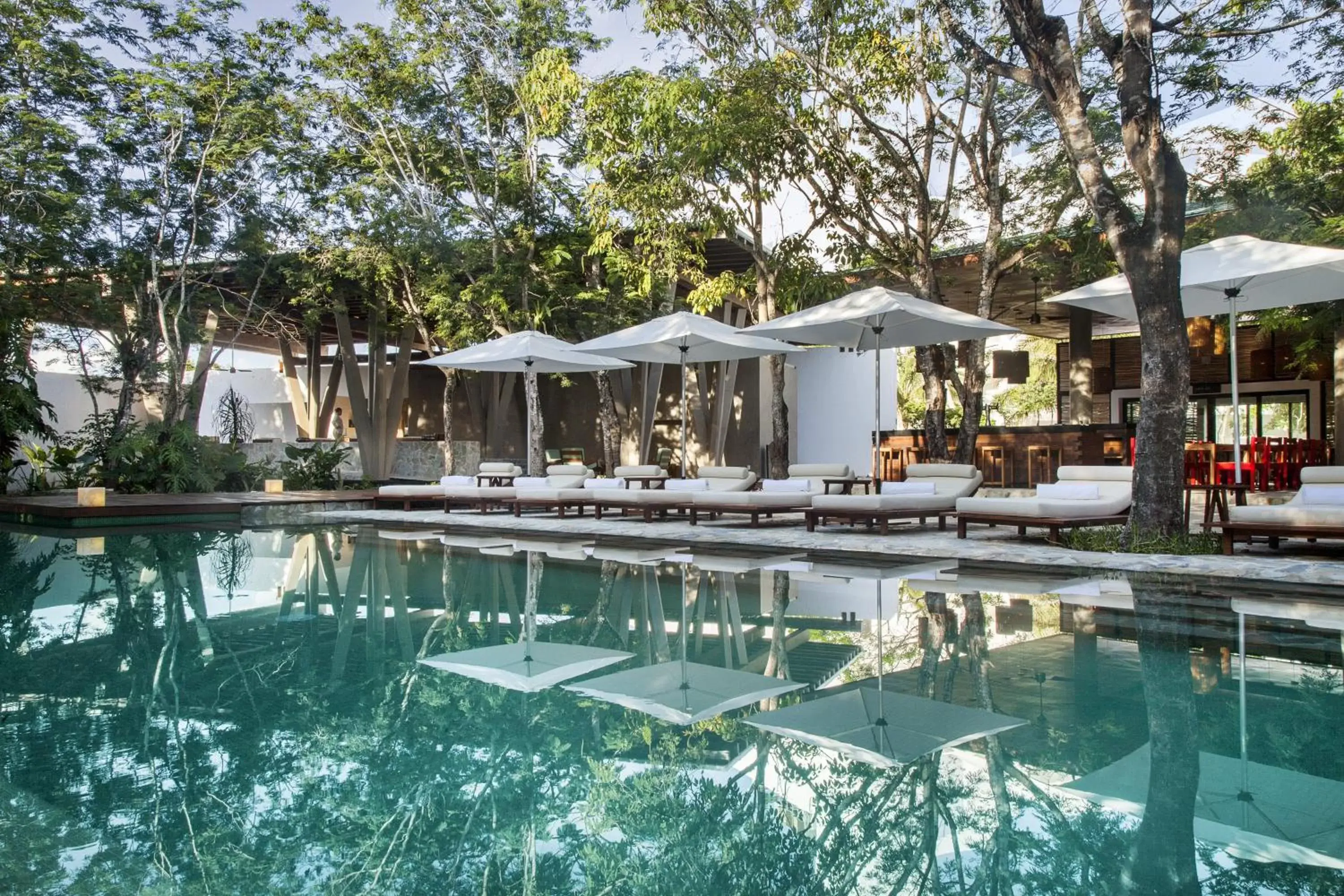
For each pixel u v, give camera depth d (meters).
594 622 4.85
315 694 3.38
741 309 18.98
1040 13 7.27
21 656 4.06
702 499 9.92
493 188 14.06
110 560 7.86
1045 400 28.69
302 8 13.77
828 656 3.98
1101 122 10.61
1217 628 4.49
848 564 7.20
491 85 13.80
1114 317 17.47
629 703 3.22
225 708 3.18
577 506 13.46
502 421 20.19
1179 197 6.97
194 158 15.02
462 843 2.02
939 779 2.42
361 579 6.54
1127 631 4.43
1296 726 2.88
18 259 13.77
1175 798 2.26
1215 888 1.76
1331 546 7.48
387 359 23.28
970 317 9.37
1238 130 10.88
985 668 3.71
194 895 1.76
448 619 4.98
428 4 13.52
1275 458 12.36
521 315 14.36
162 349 15.72
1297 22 7.92
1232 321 8.02
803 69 11.04
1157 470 7.20
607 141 11.56
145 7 14.13
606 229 12.46
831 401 21.83
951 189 11.27
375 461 17.95
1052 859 1.92
